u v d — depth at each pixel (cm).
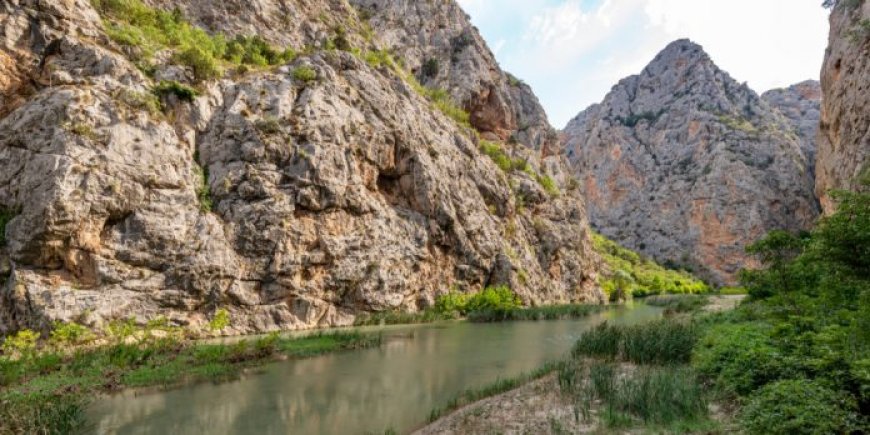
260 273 4172
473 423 1548
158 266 3659
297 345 3094
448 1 11100
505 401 1773
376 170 5488
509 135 10081
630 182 17375
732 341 1778
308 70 5266
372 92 5875
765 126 15862
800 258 1859
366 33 8250
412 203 5806
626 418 1450
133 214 3650
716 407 1496
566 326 4472
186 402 1898
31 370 2255
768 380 1374
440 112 7506
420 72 9631
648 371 2052
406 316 4862
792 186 13975
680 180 15800
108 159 3600
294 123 4781
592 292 8819
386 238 5219
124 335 2981
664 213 15825
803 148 16088
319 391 2061
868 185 1597
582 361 2466
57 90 3669
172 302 3628
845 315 1501
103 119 3694
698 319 3619
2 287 3192
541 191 8538
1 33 3762
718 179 14600
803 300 1872
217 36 5547
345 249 4791
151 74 4366
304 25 7100
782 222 13675
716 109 16650
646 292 10819
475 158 7275
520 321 4966
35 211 3256
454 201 6259
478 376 2342
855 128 3691
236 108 4591
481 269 6241
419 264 5509
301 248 4472
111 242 3512
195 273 3775
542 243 8012
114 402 1895
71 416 1599
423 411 1775
